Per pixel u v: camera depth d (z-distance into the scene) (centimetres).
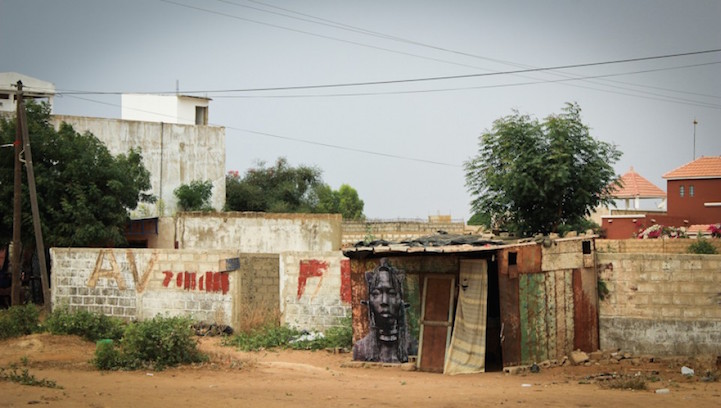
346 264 2616
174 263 2783
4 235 3584
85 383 1589
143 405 1329
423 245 2048
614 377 1833
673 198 5834
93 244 3731
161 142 5134
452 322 2034
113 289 2873
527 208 3559
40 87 5972
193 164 5241
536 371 1969
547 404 1395
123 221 3775
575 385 1728
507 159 3503
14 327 2325
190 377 1747
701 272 2095
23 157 3525
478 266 2027
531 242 2042
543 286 2047
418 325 2066
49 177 3562
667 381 1789
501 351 2139
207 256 2734
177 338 1909
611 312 2148
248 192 6178
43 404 1303
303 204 6575
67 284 2934
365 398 1459
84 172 3600
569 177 3453
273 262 2848
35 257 3834
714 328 2081
